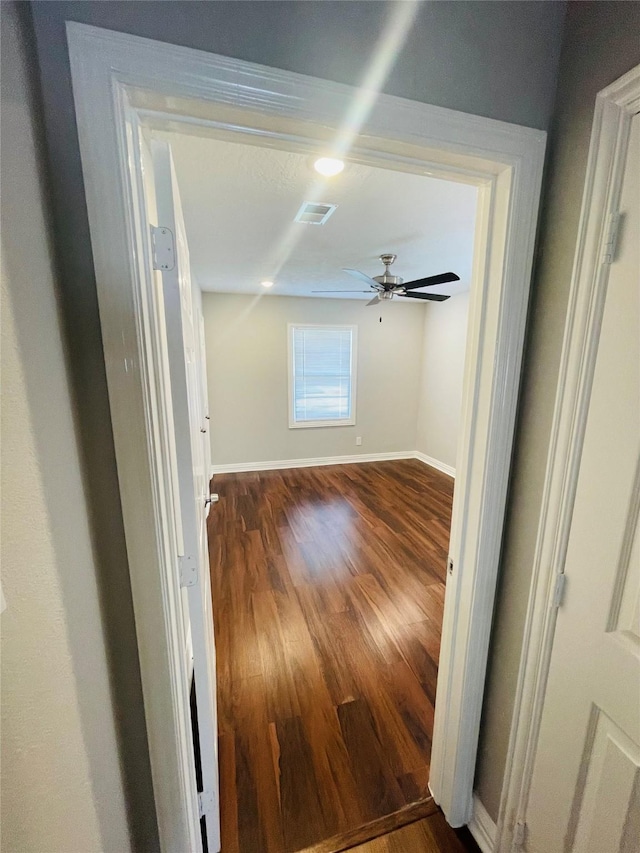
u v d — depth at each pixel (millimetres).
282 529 3373
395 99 725
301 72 674
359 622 2158
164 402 779
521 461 995
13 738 444
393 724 1558
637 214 691
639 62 666
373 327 5250
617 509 760
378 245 2586
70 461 634
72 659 596
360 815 1250
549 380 899
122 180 632
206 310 4648
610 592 785
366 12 693
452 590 1133
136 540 756
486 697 1171
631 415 723
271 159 1437
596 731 841
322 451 5387
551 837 973
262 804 1274
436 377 5195
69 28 567
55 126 602
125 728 848
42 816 503
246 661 1876
